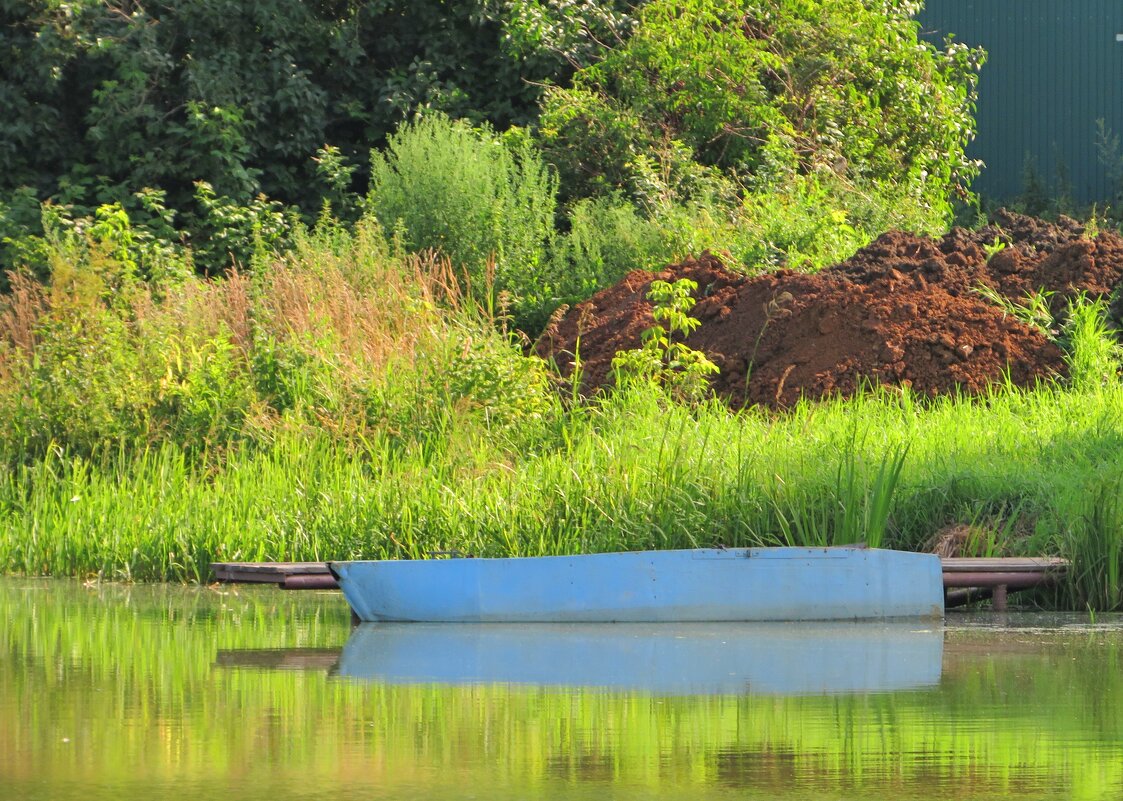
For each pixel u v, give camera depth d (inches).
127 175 2970.0
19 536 1601.9
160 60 2901.1
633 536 1296.8
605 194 2751.0
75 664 917.2
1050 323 1947.6
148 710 758.5
